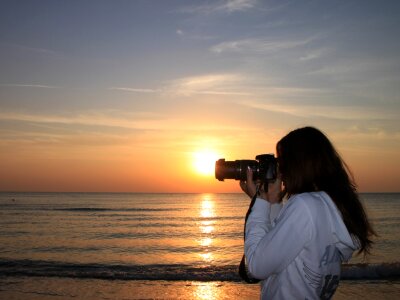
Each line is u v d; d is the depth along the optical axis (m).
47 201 95.06
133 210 64.62
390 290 12.24
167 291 12.33
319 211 1.96
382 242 25.66
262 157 2.35
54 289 12.34
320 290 2.00
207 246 25.05
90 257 19.72
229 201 124.00
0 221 41.31
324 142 2.16
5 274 14.66
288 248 1.91
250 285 13.15
